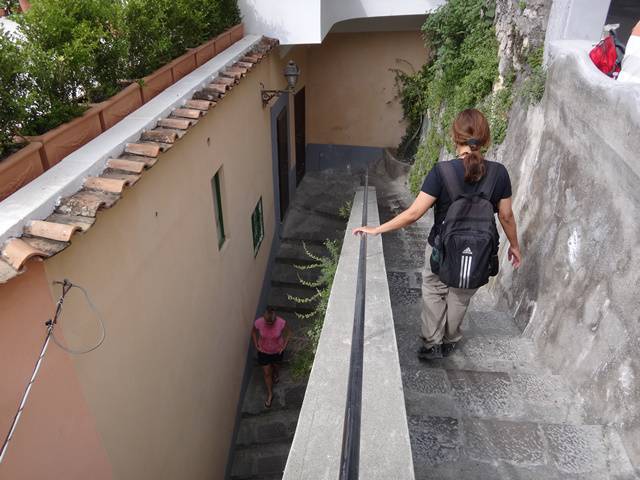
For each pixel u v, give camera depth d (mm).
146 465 4223
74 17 3900
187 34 5504
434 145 8969
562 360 3301
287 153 10359
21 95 3207
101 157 3443
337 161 12695
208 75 5449
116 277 3539
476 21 7047
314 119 12352
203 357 5621
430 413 2990
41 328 2777
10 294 2572
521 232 4453
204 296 5555
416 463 2623
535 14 4957
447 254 2869
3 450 2494
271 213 9008
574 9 4367
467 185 2789
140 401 4047
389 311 3344
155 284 4215
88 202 3027
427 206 2861
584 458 2611
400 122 12008
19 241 2570
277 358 7227
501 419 2934
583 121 3516
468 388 3203
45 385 2887
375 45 11273
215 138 5633
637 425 2518
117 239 3520
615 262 2865
